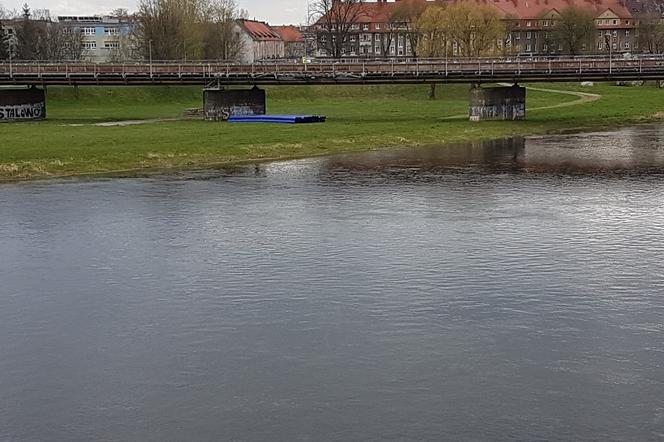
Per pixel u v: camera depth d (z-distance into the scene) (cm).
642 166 5366
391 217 3650
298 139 6750
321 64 8794
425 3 18725
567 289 2553
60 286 2648
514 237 3234
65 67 9169
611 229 3366
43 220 3641
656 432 1644
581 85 15150
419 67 8575
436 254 2981
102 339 2180
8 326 2288
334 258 2942
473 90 8731
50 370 1986
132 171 5256
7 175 4953
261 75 8900
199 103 12862
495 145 6812
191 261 2930
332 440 1631
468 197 4159
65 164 5291
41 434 1680
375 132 7388
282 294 2534
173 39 14350
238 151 6094
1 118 9119
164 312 2384
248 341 2147
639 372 1919
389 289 2570
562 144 6844
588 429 1658
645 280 2641
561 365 1964
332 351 2070
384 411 1747
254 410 1759
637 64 8062
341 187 4538
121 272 2800
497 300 2453
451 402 1781
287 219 3625
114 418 1738
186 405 1789
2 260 2970
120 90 12506
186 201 4103
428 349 2075
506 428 1667
